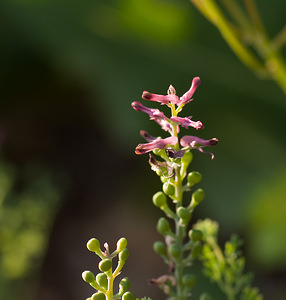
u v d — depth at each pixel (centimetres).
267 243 65
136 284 82
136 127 86
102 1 81
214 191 85
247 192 83
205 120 86
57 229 93
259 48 45
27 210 54
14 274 52
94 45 87
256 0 84
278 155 84
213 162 86
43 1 87
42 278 85
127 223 93
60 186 95
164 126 22
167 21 82
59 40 88
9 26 97
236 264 28
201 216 85
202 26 84
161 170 23
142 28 83
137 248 88
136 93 86
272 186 70
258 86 86
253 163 84
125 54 86
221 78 86
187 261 25
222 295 69
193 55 85
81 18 85
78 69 90
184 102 22
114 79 86
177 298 25
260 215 66
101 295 23
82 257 89
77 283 85
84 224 95
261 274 78
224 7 78
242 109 87
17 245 52
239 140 86
